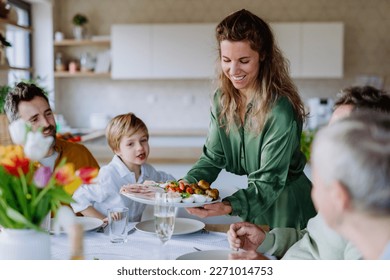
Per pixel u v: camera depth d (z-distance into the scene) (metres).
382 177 0.78
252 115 1.85
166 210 1.40
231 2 5.91
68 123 6.22
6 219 1.15
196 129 5.96
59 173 1.13
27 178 1.15
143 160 2.22
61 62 5.87
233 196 1.76
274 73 1.83
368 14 5.83
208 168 2.04
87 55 5.85
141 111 6.18
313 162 0.89
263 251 1.55
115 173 2.17
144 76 5.72
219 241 1.63
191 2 5.95
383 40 5.84
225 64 1.79
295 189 1.97
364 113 0.85
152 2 5.98
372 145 0.80
